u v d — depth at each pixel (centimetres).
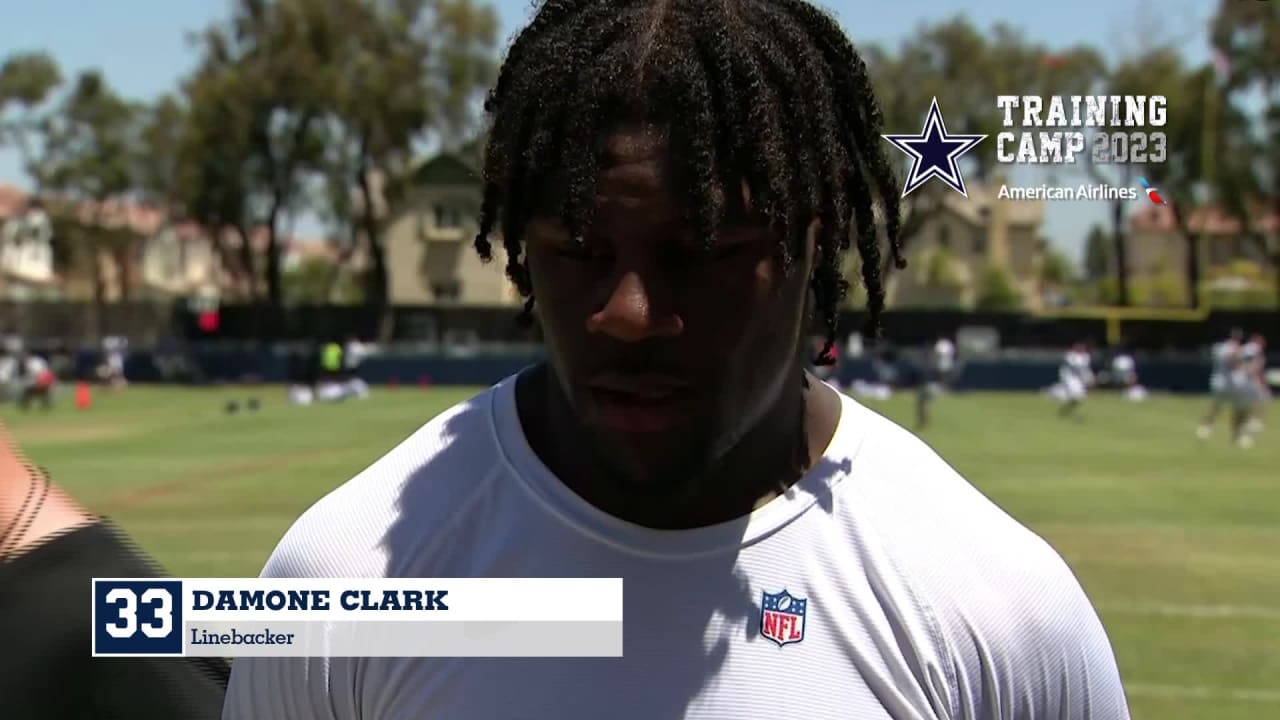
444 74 4053
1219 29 3134
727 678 123
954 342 4000
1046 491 1246
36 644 137
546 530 128
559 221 115
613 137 112
